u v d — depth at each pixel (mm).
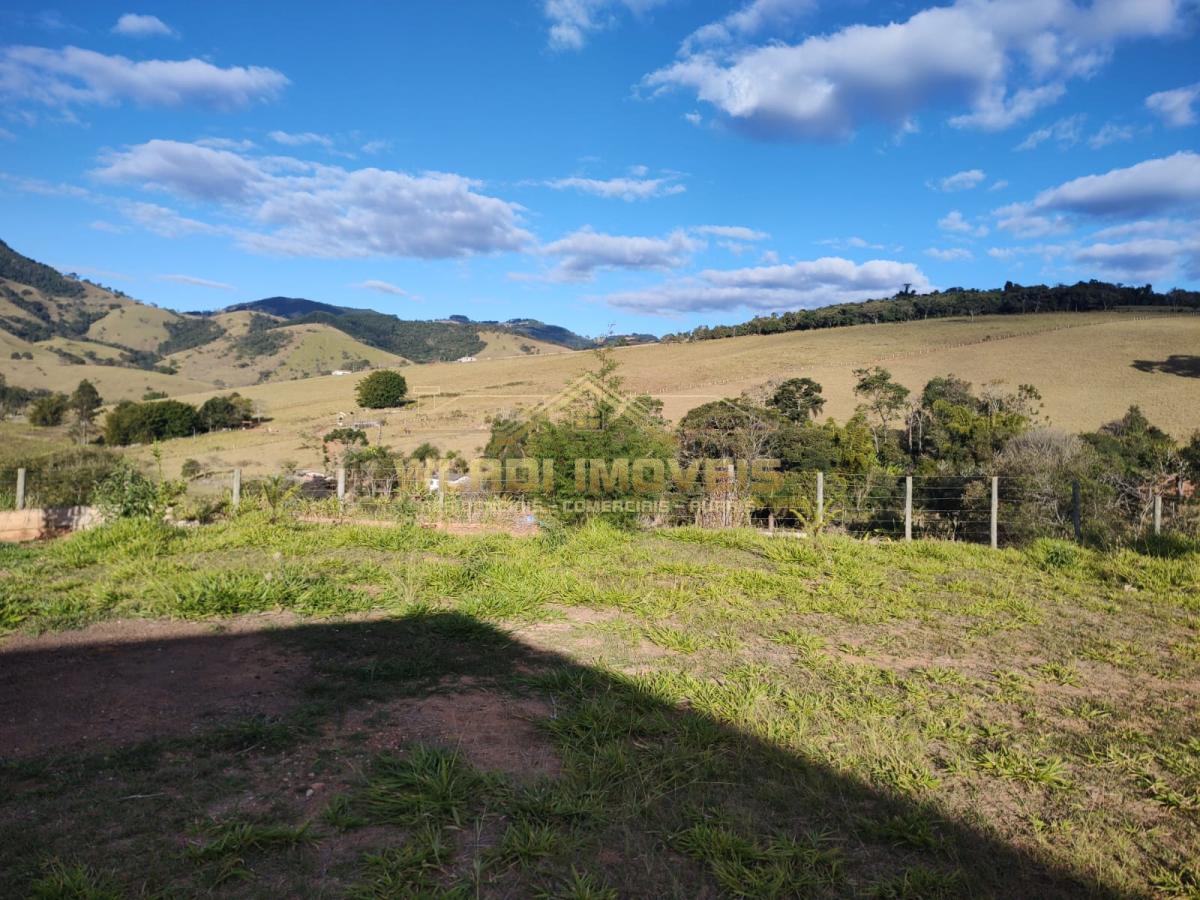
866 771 3545
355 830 2846
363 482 16484
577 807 3055
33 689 4188
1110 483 18656
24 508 11688
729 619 6418
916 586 8047
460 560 8914
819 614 6703
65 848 2619
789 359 67500
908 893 2621
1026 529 15320
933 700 4578
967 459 32844
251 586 6422
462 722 3939
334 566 8016
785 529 14453
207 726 3750
